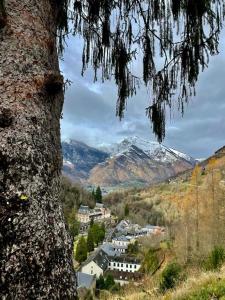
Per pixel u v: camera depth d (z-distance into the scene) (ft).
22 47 6.91
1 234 5.18
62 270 5.46
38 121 6.46
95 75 12.53
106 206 535.60
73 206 408.05
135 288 34.09
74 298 5.48
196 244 92.17
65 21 11.69
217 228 97.86
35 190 5.74
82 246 276.82
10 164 5.74
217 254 34.58
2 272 4.94
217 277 24.06
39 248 5.30
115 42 12.44
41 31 7.45
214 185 120.78
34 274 5.08
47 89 6.95
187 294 22.53
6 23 6.91
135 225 421.59
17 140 6.00
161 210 447.42
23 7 7.38
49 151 6.42
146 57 12.61
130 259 260.62
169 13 11.91
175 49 12.29
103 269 247.29
